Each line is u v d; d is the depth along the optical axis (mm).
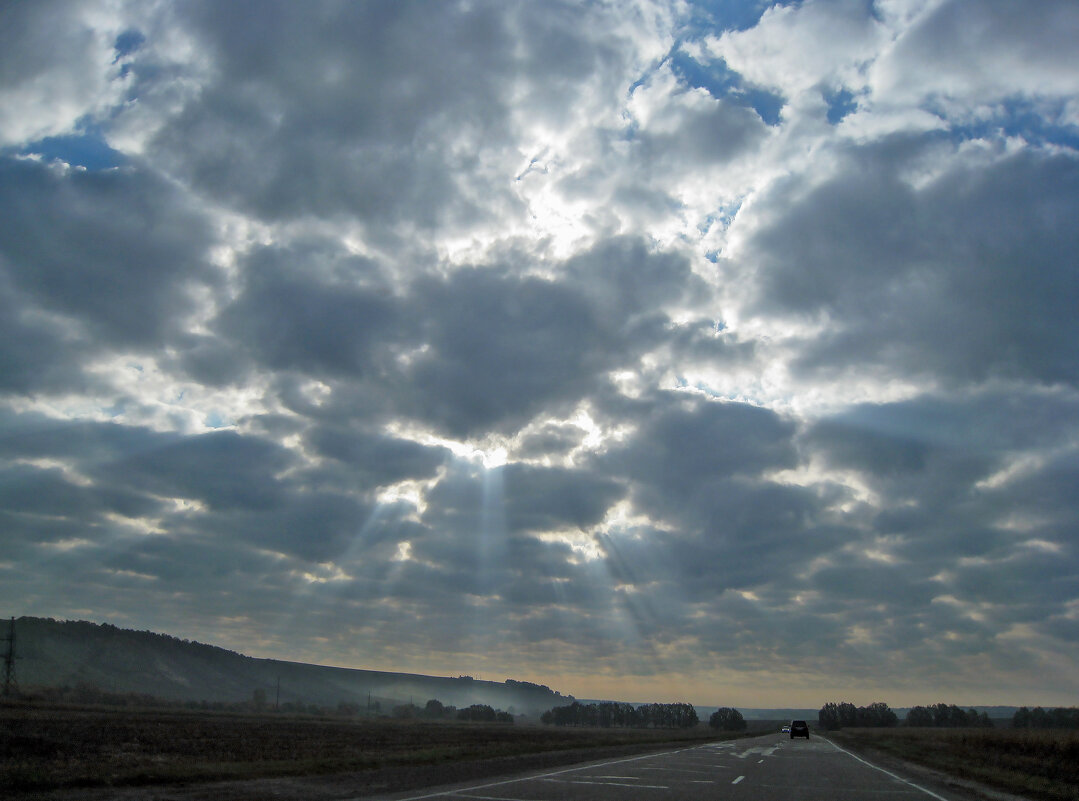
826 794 18688
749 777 23078
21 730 36312
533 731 95312
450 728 89500
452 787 18141
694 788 18844
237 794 15891
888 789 20938
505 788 18031
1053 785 23438
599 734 86062
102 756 25375
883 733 104625
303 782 18938
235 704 150750
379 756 28688
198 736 40844
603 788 18266
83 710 74188
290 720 88625
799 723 76625
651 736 78875
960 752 41781
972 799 19156
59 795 14828
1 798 14398
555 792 17156
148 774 18188
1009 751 39938
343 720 104688
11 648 103938
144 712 81188
